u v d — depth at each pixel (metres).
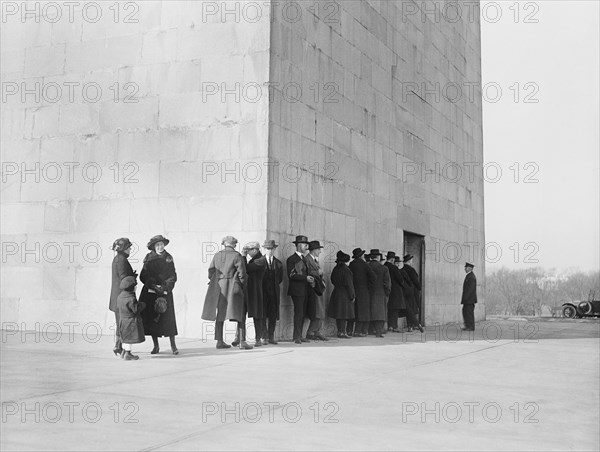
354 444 5.12
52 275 16.73
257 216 14.73
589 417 6.46
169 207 15.65
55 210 16.92
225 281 12.62
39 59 17.58
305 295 14.77
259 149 14.88
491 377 9.51
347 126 18.75
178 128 15.76
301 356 11.66
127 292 10.70
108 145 16.52
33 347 12.52
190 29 15.91
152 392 7.43
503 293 40.44
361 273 17.14
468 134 30.16
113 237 16.16
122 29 16.69
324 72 17.58
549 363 11.52
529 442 5.32
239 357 11.26
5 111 17.81
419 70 24.52
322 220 17.17
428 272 24.56
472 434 5.62
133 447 4.89
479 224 31.33
